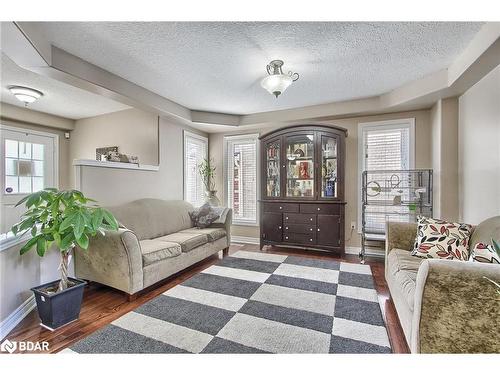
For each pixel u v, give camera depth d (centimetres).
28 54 197
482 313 114
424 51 229
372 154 388
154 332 179
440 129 306
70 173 479
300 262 345
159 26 190
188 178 460
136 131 406
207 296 238
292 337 173
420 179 356
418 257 216
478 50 202
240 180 492
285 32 199
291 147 411
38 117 425
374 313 206
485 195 241
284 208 405
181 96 352
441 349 121
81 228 175
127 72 272
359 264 337
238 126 453
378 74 280
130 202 332
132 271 229
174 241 299
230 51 228
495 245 122
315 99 365
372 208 388
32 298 214
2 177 388
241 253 395
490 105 232
